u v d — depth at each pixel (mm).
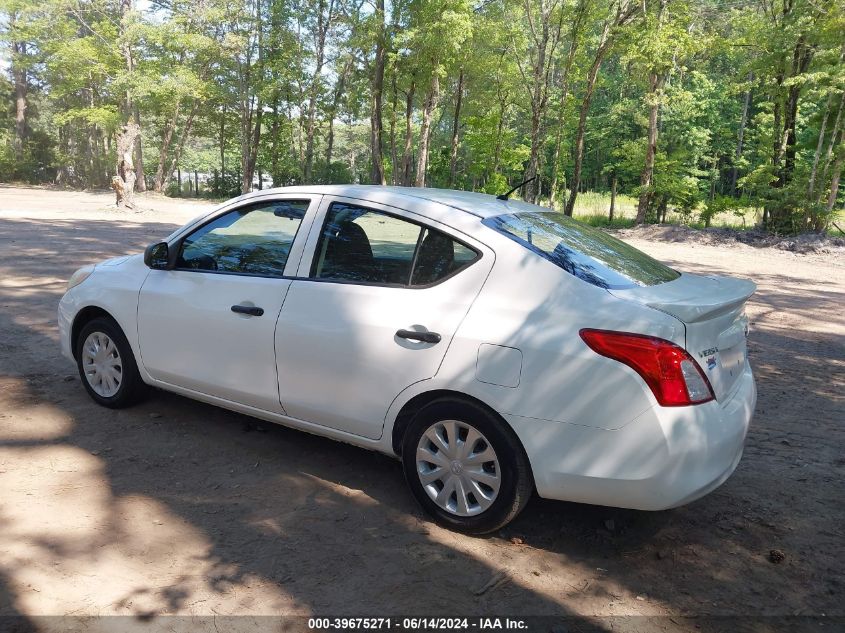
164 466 3783
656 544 3227
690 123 36156
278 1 40281
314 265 3633
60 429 4195
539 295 3016
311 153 44812
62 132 57750
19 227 16766
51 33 41969
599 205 45656
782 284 14367
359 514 3365
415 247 3357
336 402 3486
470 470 3133
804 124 31438
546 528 3328
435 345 3129
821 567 3080
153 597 2613
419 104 48438
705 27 29531
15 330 6477
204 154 88562
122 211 24594
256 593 2680
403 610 2625
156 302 4160
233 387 3871
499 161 45188
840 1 22469
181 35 37656
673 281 3391
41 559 2807
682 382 2742
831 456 4430
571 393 2830
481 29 33156
